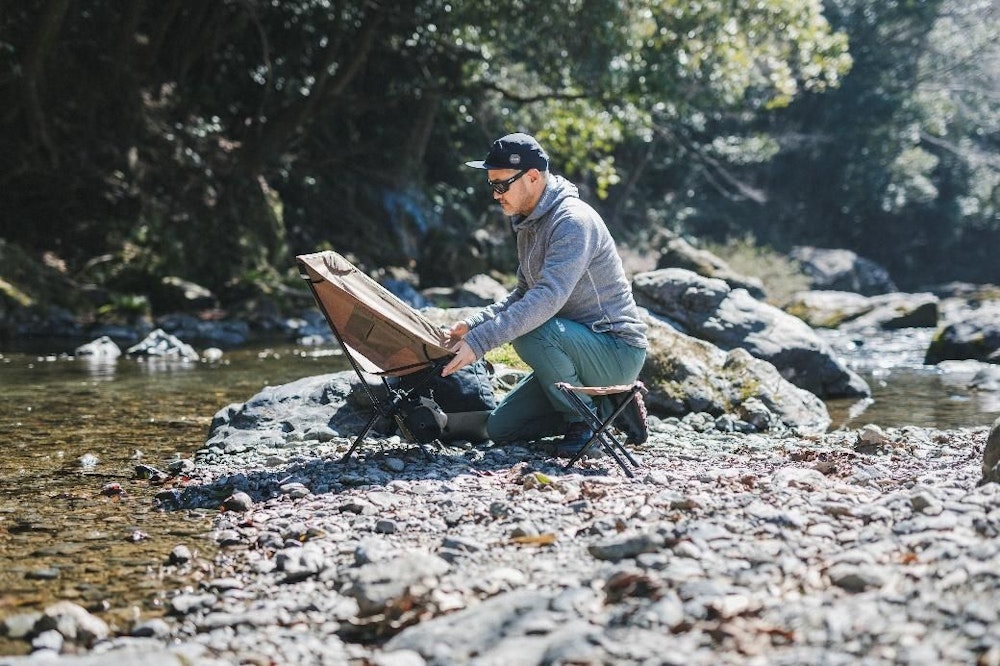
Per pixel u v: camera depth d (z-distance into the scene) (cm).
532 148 490
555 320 502
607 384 510
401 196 2583
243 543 381
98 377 934
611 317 508
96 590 332
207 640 284
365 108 2370
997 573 267
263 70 2238
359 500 414
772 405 686
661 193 3547
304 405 594
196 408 742
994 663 221
